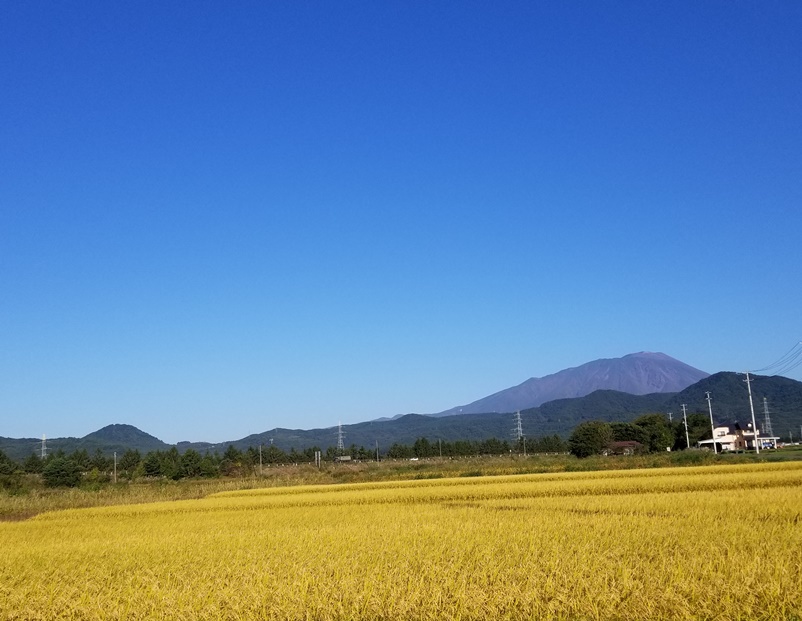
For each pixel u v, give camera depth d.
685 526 25.86
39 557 26.12
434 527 28.70
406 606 16.52
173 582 20.45
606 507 34.69
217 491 77.56
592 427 130.25
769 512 29.75
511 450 174.25
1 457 104.50
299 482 90.94
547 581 17.27
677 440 146.75
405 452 170.75
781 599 15.57
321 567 21.06
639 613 15.43
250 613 16.80
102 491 75.75
